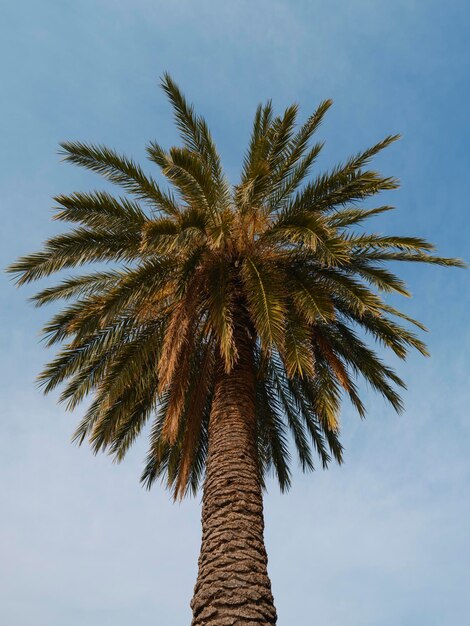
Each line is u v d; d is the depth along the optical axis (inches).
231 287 402.0
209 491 327.3
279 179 429.4
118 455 487.8
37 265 385.7
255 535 302.4
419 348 407.8
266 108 486.0
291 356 354.9
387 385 444.1
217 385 388.8
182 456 413.4
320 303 355.9
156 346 417.7
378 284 394.9
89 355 414.3
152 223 334.6
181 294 340.2
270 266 398.9
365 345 445.1
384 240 403.5
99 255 396.2
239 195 402.3
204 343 439.5
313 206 401.7
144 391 460.8
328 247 335.6
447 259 416.2
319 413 439.5
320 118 429.7
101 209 386.9
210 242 342.0
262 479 522.0
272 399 500.4
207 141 465.1
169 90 451.5
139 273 375.6
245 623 257.6
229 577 277.3
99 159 407.2
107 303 364.2
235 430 350.3
